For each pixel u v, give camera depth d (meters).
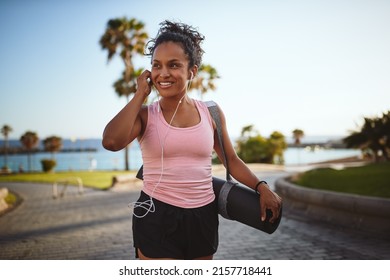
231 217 1.89
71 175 21.72
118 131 1.56
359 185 6.61
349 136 12.95
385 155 12.49
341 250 4.10
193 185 1.73
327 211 5.65
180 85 1.70
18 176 23.22
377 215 4.67
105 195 11.21
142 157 1.79
